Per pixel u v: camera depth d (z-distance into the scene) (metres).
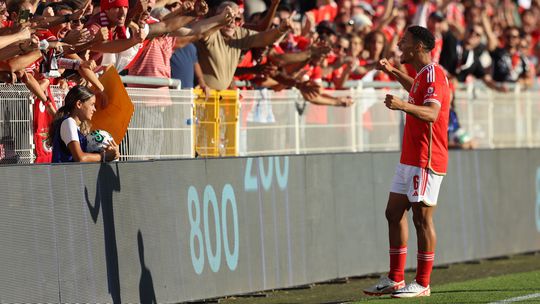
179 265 25.52
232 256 27.41
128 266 23.83
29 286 20.91
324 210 30.97
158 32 26.39
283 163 29.47
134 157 25.73
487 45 43.69
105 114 24.30
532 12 49.88
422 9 41.44
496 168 39.16
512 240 39.97
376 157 33.31
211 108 28.47
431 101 25.77
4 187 20.45
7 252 20.42
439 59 39.44
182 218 25.69
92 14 26.25
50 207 21.56
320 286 30.17
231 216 27.47
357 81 34.09
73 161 23.09
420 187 26.17
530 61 48.19
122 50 24.94
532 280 30.42
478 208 38.00
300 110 31.58
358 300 26.48
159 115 26.48
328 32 34.03
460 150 37.16
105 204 23.20
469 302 25.52
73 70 24.81
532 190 41.34
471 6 45.31
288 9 34.81
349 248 31.94
